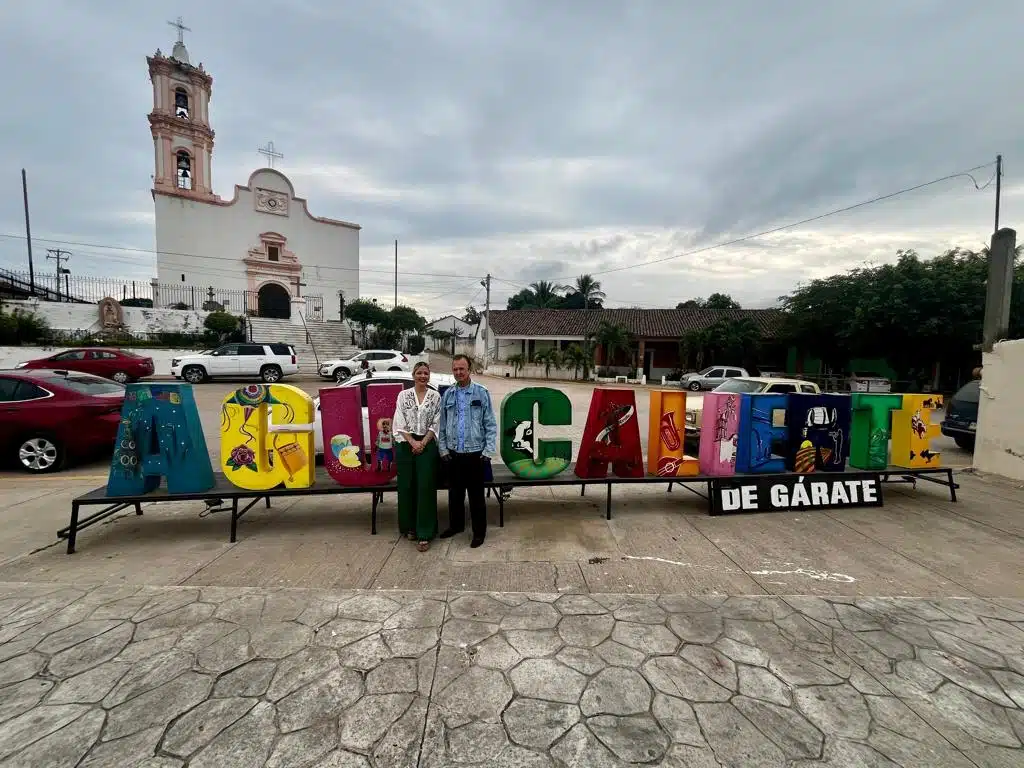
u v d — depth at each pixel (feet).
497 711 7.38
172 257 106.63
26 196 97.76
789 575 12.16
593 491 19.79
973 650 9.03
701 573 12.19
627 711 7.40
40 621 9.66
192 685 7.89
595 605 10.40
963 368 73.10
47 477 21.80
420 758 6.54
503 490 17.46
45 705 7.45
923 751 6.75
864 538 14.70
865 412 18.39
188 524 15.60
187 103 108.68
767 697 7.75
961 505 18.13
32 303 74.43
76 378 24.34
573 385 89.76
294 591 10.94
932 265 65.10
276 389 14.40
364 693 7.73
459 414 13.56
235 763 6.45
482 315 128.47
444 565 12.51
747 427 16.99
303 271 123.34
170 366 74.02
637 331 101.76
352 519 16.14
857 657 8.78
